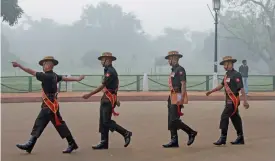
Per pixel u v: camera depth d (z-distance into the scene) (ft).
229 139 29.12
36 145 26.32
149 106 52.29
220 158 22.79
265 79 87.86
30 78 68.85
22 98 57.36
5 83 77.77
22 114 43.09
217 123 37.24
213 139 29.12
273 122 37.96
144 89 71.51
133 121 38.29
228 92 26.61
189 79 92.63
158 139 28.99
